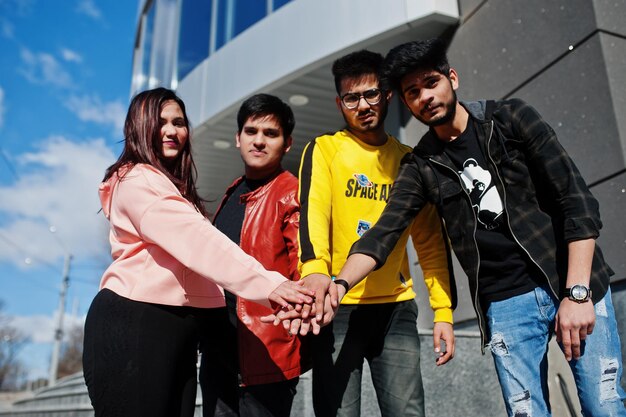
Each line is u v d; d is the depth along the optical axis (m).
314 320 1.39
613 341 1.42
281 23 5.20
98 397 1.23
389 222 1.62
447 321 1.79
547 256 1.48
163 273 1.32
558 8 3.40
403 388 1.63
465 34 4.26
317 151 1.79
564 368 2.83
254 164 1.86
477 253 1.58
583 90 3.16
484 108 1.61
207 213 1.64
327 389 1.62
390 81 1.65
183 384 1.35
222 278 1.30
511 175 1.54
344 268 1.53
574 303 1.35
